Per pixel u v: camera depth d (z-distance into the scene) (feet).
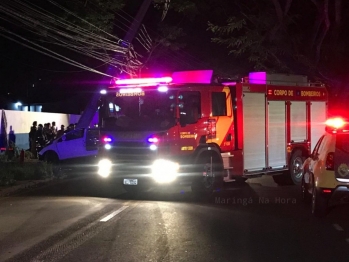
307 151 52.75
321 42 81.05
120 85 41.50
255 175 46.57
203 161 41.29
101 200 41.52
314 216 34.40
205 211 36.22
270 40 81.10
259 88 46.80
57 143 69.72
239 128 44.50
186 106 39.78
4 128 80.28
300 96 52.08
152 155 39.06
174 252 25.25
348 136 32.42
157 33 89.30
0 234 29.43
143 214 34.99
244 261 23.75
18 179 53.88
